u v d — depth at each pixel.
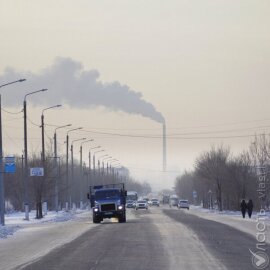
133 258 37.50
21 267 33.81
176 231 62.62
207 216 108.88
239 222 82.38
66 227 76.56
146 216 110.38
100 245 47.47
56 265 34.47
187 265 33.75
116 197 88.75
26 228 76.44
